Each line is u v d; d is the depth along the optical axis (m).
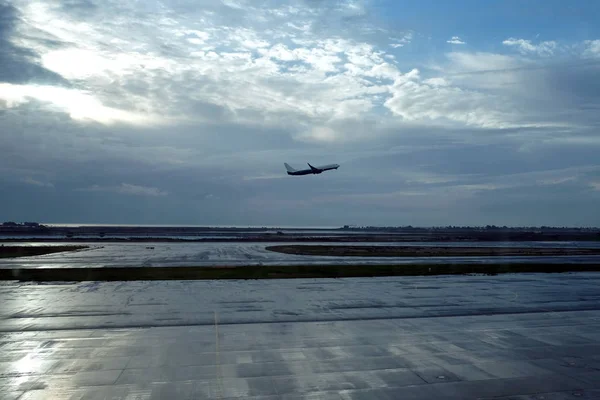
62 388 17.12
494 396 16.59
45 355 21.27
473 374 18.97
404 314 30.91
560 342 24.08
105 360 20.55
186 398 16.23
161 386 17.38
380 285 44.41
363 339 24.42
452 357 21.31
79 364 19.97
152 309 32.06
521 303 35.00
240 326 27.28
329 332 25.92
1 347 22.56
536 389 17.31
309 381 18.03
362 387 17.42
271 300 35.91
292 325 27.59
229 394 16.62
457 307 33.38
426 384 17.78
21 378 18.20
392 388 17.34
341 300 36.00
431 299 36.56
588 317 30.30
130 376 18.47
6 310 31.56
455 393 16.86
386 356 21.41
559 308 33.22
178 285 43.97
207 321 28.53
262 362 20.39
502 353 22.02
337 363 20.33
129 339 24.17
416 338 24.70
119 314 30.39
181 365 19.89
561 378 18.55
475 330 26.61
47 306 33.03
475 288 42.62
